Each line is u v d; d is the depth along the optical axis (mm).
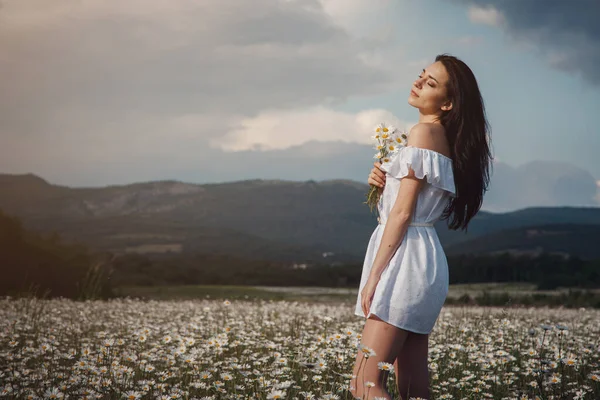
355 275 42531
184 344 4941
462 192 3068
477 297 18875
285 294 24344
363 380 2781
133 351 5277
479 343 5832
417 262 2830
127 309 10797
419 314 2791
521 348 5734
